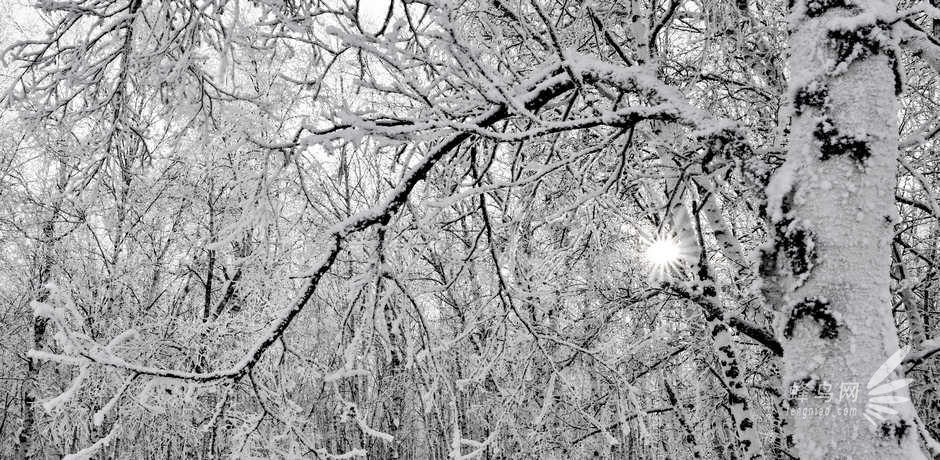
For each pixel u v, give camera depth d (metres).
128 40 3.71
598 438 8.77
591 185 4.79
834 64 2.13
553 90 2.80
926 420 8.12
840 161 2.07
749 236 6.24
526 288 4.52
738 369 5.34
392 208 3.02
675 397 8.13
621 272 6.16
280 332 3.01
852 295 1.99
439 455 13.43
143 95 3.95
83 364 2.42
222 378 2.87
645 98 2.78
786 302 2.14
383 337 3.32
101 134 4.16
